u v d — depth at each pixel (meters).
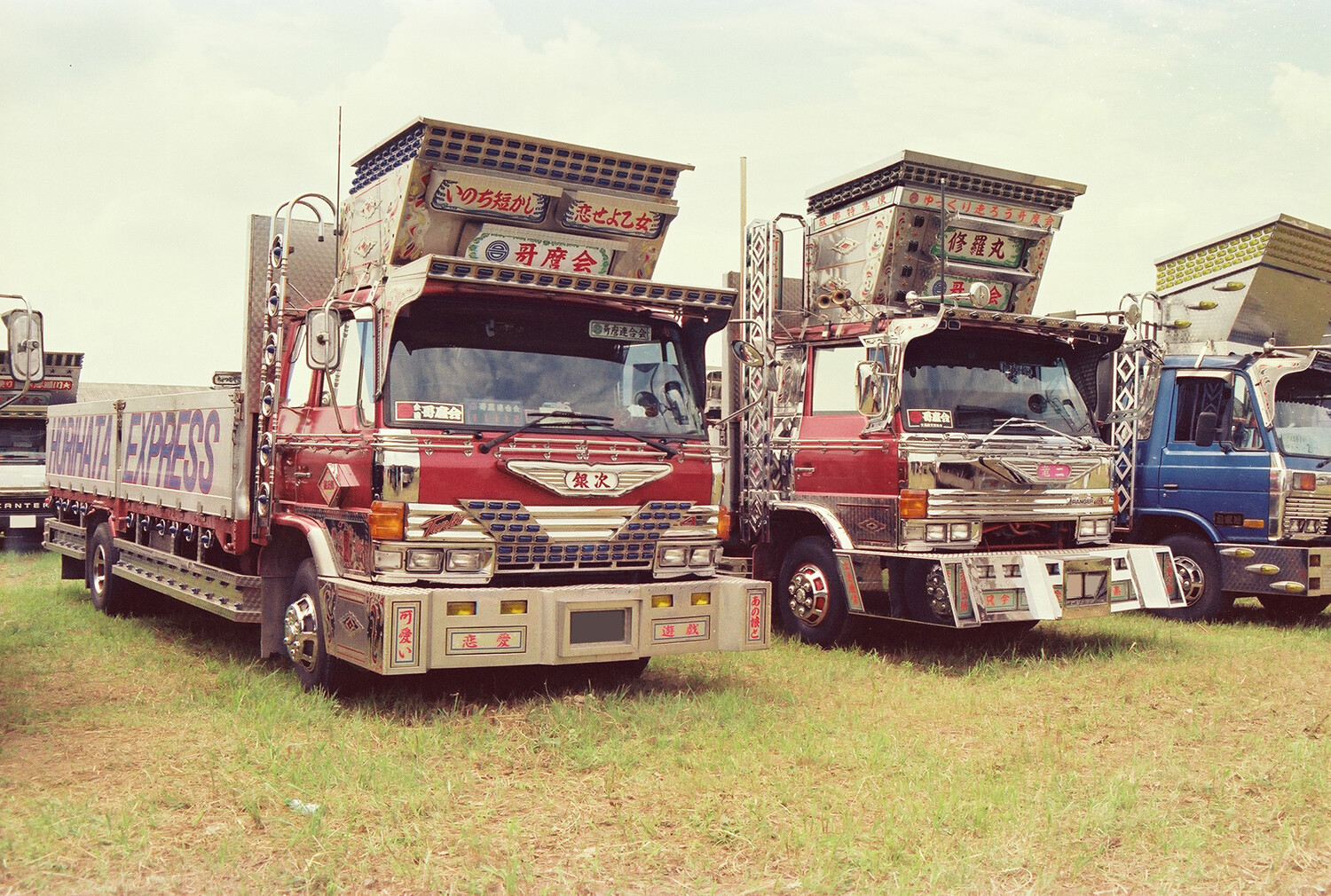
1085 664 8.75
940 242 9.66
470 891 4.15
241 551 7.48
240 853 4.43
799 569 9.84
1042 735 6.59
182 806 4.99
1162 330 12.10
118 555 10.14
